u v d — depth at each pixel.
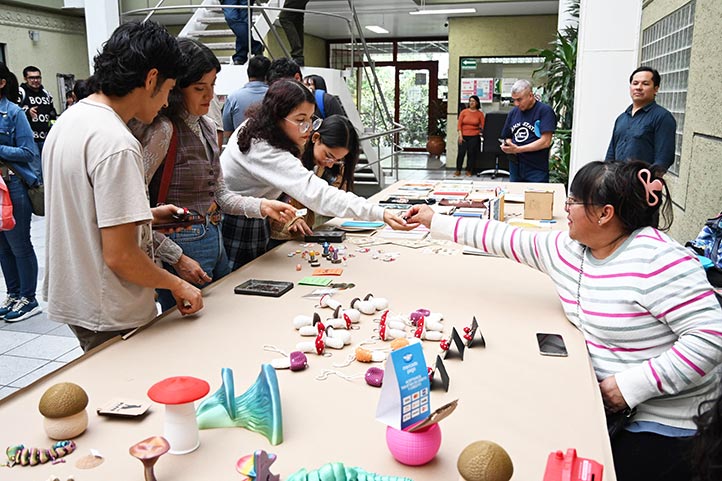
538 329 1.52
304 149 2.33
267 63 3.81
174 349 1.38
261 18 5.93
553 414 1.11
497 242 1.78
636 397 1.29
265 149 2.11
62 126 1.43
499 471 0.81
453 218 1.91
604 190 1.39
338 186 2.56
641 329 1.36
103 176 1.36
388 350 1.37
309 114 2.12
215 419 1.07
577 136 5.47
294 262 2.12
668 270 1.33
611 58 5.29
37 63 9.36
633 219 1.41
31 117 5.55
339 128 2.32
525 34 10.52
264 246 2.42
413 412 0.96
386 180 9.60
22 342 3.21
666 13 4.45
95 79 1.42
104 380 1.23
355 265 2.09
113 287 1.46
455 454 0.99
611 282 1.41
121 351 1.37
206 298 1.74
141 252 1.45
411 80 13.73
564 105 6.75
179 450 0.98
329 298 1.68
